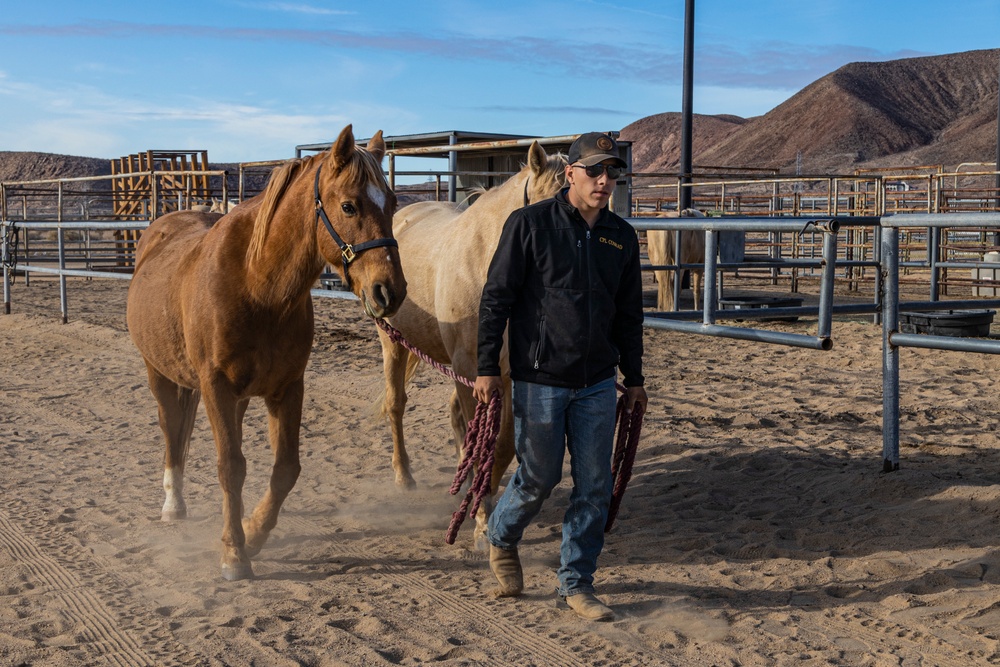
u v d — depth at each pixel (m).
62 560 4.23
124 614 3.58
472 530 4.70
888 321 4.98
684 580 3.88
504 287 3.39
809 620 3.43
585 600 3.51
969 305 7.79
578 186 3.33
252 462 6.15
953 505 4.52
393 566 4.16
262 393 4.08
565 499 5.09
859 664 3.06
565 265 3.34
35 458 6.20
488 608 3.62
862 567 3.90
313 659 3.15
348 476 5.82
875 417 6.77
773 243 15.65
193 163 22.28
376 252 3.56
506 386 4.29
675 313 6.23
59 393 8.47
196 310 3.94
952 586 3.68
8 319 13.28
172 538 4.56
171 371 4.48
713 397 7.60
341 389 8.33
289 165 3.89
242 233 3.97
